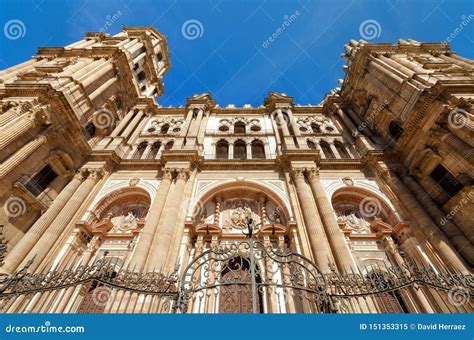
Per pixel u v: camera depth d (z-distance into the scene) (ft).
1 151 48.32
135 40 114.11
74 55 89.86
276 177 69.00
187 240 53.83
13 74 76.18
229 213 64.44
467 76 61.52
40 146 57.16
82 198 59.93
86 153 70.38
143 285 30.96
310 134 88.79
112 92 86.53
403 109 64.90
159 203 58.44
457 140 51.72
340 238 50.06
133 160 72.84
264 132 89.51
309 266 46.09
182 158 69.97
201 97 103.40
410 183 63.00
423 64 71.00
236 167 71.72
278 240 55.57
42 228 52.16
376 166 69.05
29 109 55.06
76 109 66.90
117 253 54.13
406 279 31.27
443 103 54.08
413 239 52.95
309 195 59.82
